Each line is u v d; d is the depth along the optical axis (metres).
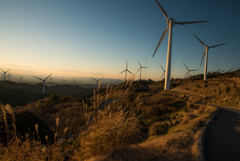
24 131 6.59
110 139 4.10
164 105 25.28
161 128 7.88
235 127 8.16
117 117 4.38
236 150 4.98
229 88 31.98
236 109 19.06
